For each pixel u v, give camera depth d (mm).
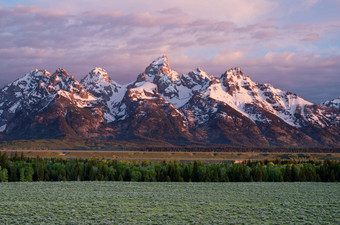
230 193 100375
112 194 95125
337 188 118875
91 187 117250
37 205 73000
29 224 57750
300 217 62531
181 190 109375
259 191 107000
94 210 68000
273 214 65438
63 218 61719
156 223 58469
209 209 70125
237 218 61938
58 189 109188
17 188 112125
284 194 98188
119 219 60969
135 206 72562
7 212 65375
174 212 66812
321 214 65188
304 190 110750
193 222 58969
